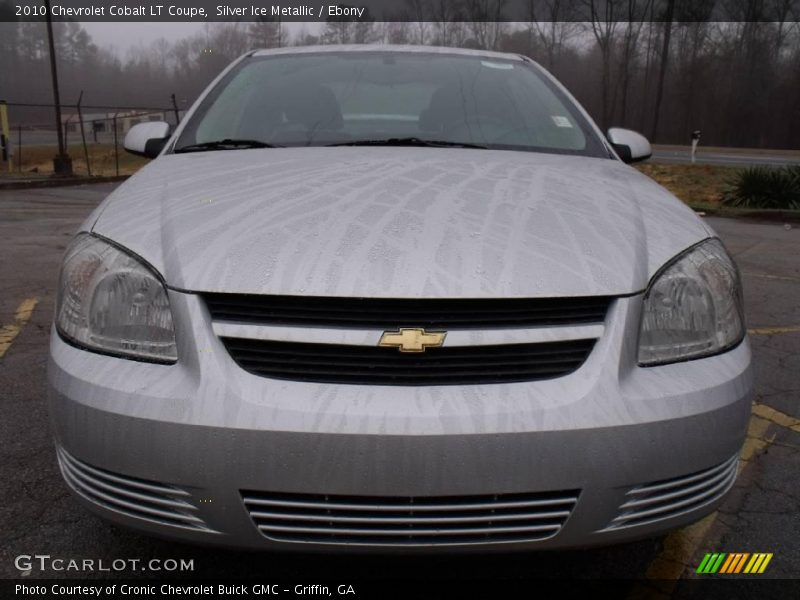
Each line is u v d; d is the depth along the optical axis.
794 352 3.87
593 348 1.47
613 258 1.58
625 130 2.90
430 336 1.41
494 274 1.48
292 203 1.74
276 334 1.42
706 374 1.53
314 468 1.35
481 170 2.04
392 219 1.64
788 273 6.21
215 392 1.38
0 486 2.23
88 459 1.47
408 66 2.85
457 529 1.40
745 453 2.65
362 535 1.40
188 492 1.40
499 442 1.36
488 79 2.80
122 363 1.48
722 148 41.72
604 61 44.31
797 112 45.03
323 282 1.45
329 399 1.37
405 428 1.34
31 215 9.21
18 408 2.82
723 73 47.25
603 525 1.44
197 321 1.45
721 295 1.66
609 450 1.39
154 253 1.58
